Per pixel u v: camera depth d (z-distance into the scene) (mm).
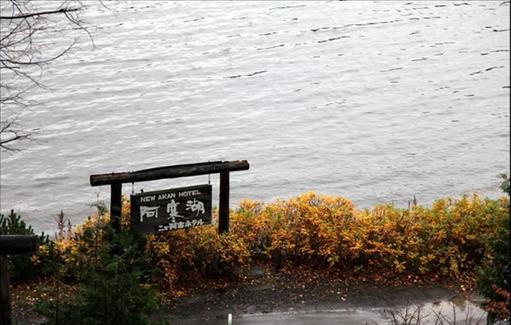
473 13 59875
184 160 33062
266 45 51312
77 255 6934
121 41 48594
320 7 60688
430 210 11453
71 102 38344
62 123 35656
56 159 31750
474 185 29984
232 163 10039
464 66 48531
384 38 54094
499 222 9156
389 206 11523
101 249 6863
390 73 47094
